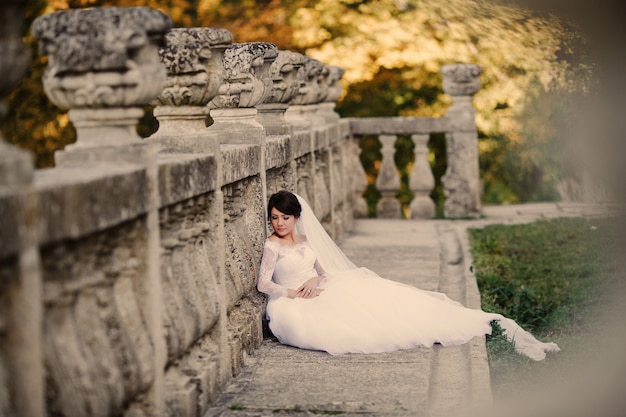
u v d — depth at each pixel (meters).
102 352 3.91
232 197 6.23
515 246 12.02
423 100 18.98
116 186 4.00
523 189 18.80
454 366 6.34
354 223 13.97
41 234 3.35
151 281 4.45
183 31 5.44
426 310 6.75
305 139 9.23
